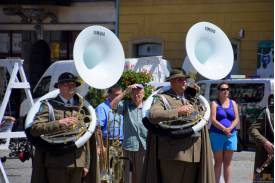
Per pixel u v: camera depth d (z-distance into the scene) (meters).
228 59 10.44
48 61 34.56
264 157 11.39
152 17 32.44
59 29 35.19
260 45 29.14
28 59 35.88
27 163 19.61
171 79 10.14
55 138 9.38
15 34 36.12
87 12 34.50
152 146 10.04
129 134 11.98
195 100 10.23
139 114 12.03
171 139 9.80
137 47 33.03
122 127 12.18
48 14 35.16
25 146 16.50
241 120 23.73
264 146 11.23
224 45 10.47
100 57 10.05
